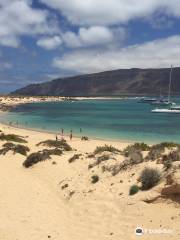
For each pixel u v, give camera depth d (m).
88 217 17.31
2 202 19.39
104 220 16.62
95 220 16.78
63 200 20.58
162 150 26.69
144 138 60.12
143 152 27.09
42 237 14.72
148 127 81.25
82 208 18.56
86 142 49.81
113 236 14.71
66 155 31.16
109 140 56.28
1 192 21.30
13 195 20.83
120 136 63.16
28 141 48.34
